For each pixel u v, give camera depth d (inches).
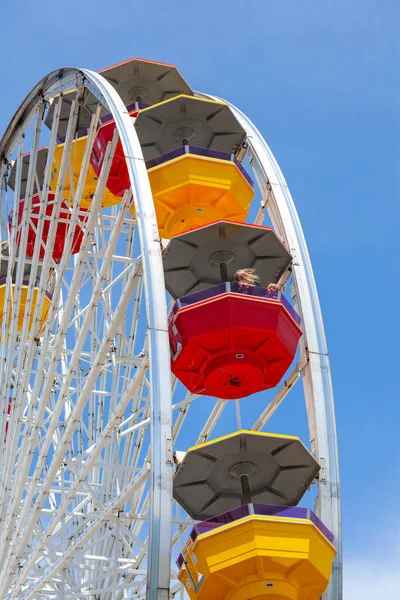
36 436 994.7
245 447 860.6
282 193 1019.9
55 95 1109.1
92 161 1194.6
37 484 1042.7
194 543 781.3
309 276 935.7
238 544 761.0
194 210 1069.8
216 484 906.1
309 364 866.8
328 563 776.3
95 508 1145.4
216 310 880.3
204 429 1069.1
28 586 1180.5
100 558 1000.2
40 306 1025.5
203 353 902.4
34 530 1079.0
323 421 832.3
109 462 1146.7
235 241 989.2
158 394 744.3
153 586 674.2
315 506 805.9
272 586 762.2
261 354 903.7
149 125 1163.3
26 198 1107.3
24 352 1073.5
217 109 1149.7
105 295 1211.2
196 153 1061.1
